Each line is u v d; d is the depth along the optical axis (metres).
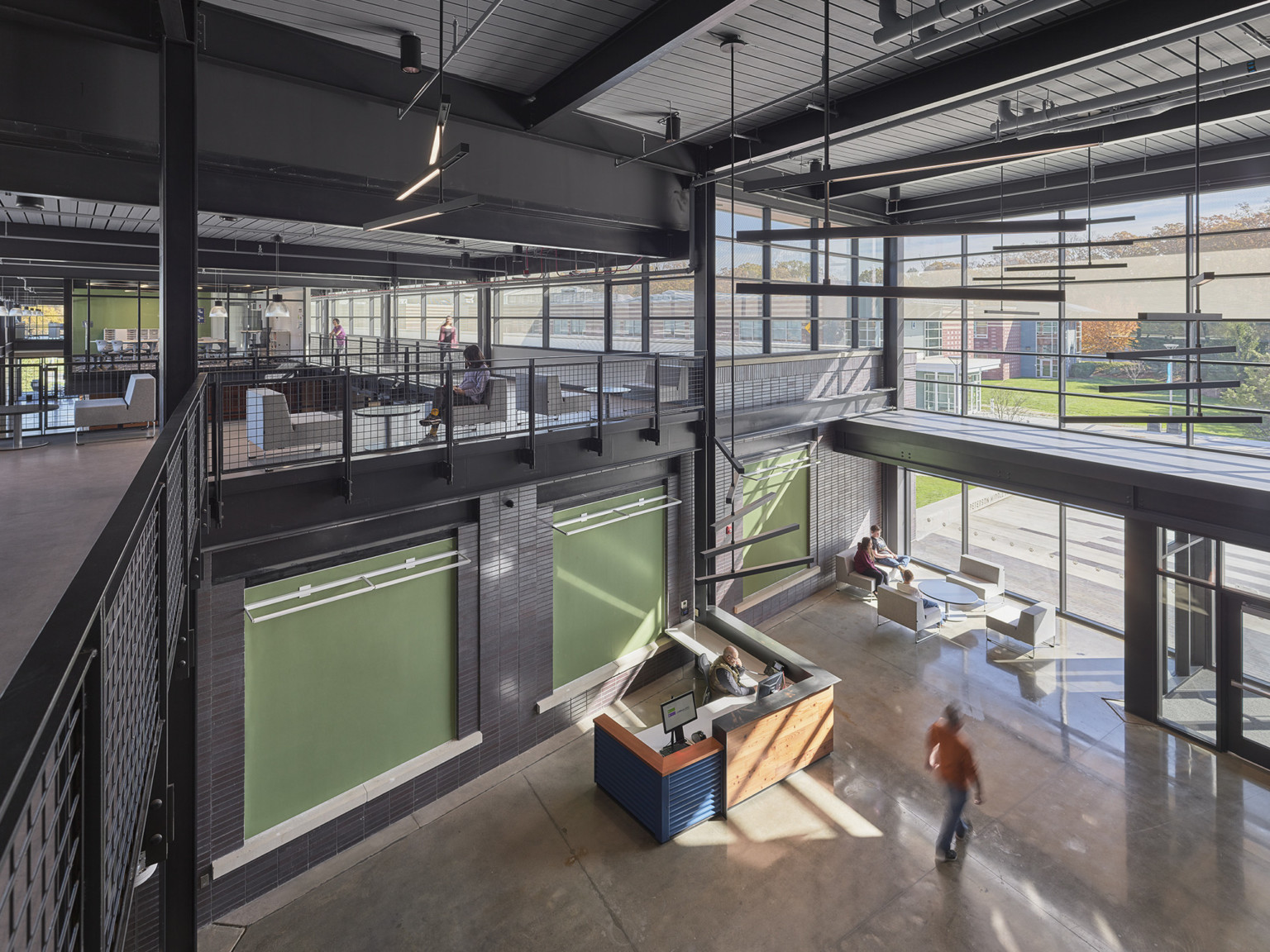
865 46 6.53
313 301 22.70
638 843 7.22
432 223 8.17
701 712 8.66
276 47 5.98
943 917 6.16
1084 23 5.91
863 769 8.29
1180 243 10.06
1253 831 7.13
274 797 6.88
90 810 1.42
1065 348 11.69
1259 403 9.39
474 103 7.25
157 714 2.62
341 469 6.78
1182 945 5.84
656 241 10.64
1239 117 7.70
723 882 6.66
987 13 5.83
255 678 6.72
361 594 7.41
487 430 9.03
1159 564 8.98
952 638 11.56
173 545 3.14
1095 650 11.08
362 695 7.47
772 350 12.25
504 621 8.55
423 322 17.58
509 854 7.11
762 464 12.10
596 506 9.70
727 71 7.08
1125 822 7.29
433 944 6.08
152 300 18.05
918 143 9.62
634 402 11.08
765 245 11.76
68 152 5.98
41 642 1.15
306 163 6.32
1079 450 10.28
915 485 14.77
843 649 11.23
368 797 7.36
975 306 12.88
